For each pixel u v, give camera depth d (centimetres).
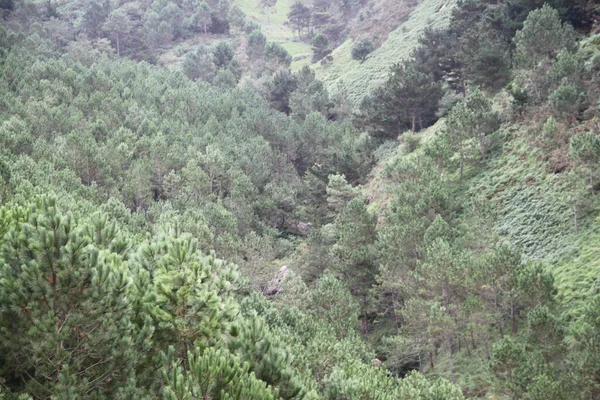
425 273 3300
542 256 3619
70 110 7462
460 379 3203
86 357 1191
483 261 3120
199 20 17612
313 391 1558
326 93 10925
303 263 4903
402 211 4106
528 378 2420
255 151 7881
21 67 8769
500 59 5691
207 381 1134
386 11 14500
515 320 3319
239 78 14375
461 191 4828
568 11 5628
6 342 1106
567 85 4172
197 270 1375
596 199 3653
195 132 8119
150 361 1353
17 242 1154
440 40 8062
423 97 6831
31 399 1030
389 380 2370
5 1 14925
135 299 1372
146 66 12038
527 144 4716
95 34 16800
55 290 1127
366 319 4269
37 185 4194
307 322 3030
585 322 2455
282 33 19462
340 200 5891
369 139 7425
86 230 1498
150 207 5653
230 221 5341
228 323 1451
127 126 7888
